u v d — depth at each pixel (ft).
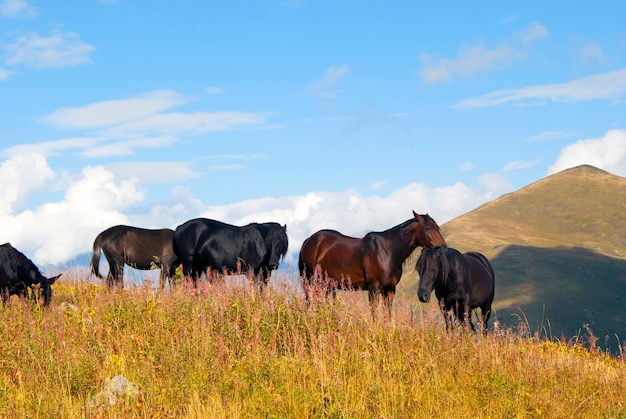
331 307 37.14
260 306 36.29
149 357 29.32
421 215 46.29
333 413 24.59
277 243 51.47
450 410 26.09
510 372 31.91
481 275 47.34
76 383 26.78
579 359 39.19
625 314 515.91
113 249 61.87
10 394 24.73
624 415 27.37
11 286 44.68
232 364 29.40
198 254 51.96
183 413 24.94
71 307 40.47
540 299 535.60
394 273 47.01
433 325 36.14
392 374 29.99
